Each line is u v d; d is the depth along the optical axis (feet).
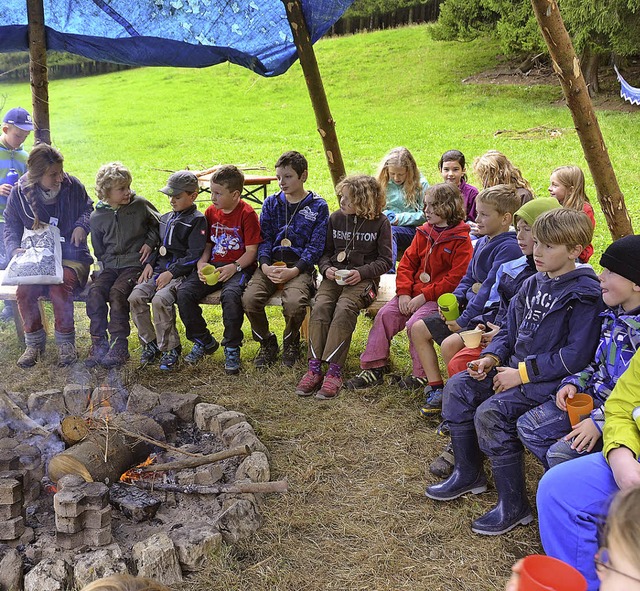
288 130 53.57
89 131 56.85
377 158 42.47
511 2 59.11
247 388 14.06
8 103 59.11
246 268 15.06
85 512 8.76
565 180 15.12
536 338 9.77
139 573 8.52
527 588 4.74
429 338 12.80
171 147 49.37
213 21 17.44
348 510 10.11
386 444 11.89
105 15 17.56
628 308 8.61
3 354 15.83
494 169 16.07
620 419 7.86
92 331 15.08
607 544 4.16
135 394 12.48
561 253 9.45
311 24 15.81
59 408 12.31
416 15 88.22
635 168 35.55
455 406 10.34
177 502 9.95
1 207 17.31
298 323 14.66
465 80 66.33
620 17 48.60
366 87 67.36
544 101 57.00
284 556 9.13
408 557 9.12
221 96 70.44
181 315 14.82
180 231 15.14
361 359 14.02
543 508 8.02
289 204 14.99
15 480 8.96
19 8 17.48
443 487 10.33
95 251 15.52
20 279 14.33
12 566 8.37
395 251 17.26
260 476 10.35
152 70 86.53
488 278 12.15
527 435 9.26
